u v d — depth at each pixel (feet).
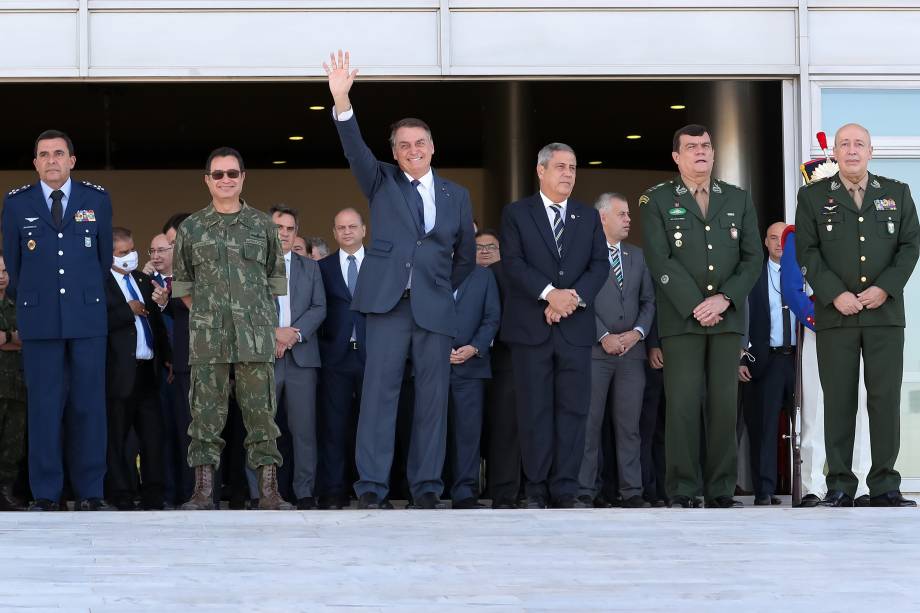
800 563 17.49
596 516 22.29
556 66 37.11
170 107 59.67
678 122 64.08
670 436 28.78
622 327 35.55
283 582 16.03
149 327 35.42
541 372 29.73
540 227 30.12
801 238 28.96
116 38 36.50
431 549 18.60
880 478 28.71
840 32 37.50
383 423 27.55
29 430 29.48
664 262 28.37
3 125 63.05
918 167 37.52
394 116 62.59
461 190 28.35
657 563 17.48
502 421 34.81
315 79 36.91
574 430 29.84
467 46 37.01
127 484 35.09
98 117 61.72
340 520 21.88
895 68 37.47
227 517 22.25
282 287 29.30
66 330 29.17
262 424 28.68
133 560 17.61
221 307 28.48
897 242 28.50
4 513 23.25
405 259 27.55
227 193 28.68
